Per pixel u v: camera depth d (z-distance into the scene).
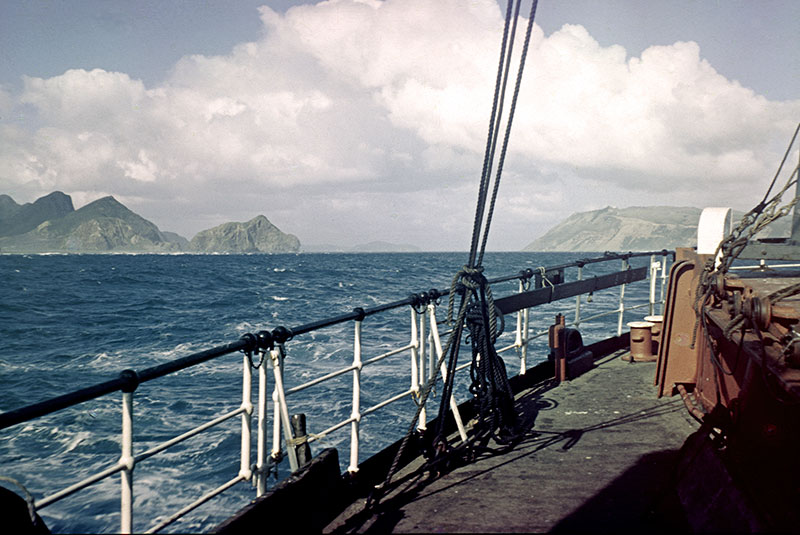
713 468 2.71
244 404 3.01
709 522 2.45
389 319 28.89
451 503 3.46
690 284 5.43
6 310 36.91
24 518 2.40
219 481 9.09
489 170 3.88
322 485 3.28
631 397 5.66
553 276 6.48
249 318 32.31
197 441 10.79
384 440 10.52
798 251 4.77
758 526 2.09
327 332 24.14
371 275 80.62
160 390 15.01
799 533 2.29
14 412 1.90
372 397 13.53
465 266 4.13
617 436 4.54
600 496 3.38
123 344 24.23
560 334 6.47
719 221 5.25
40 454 10.62
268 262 152.00
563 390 6.11
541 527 3.01
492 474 3.91
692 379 5.48
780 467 3.11
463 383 13.66
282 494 2.91
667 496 3.24
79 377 18.47
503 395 4.42
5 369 19.48
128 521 2.30
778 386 3.10
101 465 10.10
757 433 3.26
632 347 7.44
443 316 24.23
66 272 87.00
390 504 3.52
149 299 44.72
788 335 2.41
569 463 4.00
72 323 31.25
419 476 3.98
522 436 4.67
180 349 22.72
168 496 8.52
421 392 4.43
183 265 124.88
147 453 2.41
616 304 33.59
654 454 4.06
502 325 4.45
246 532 2.62
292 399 13.47
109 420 12.52
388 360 18.11
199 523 7.66
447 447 4.10
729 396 4.03
